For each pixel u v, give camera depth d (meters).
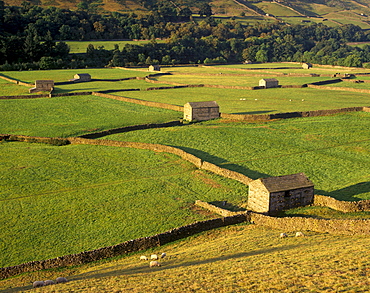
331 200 61.94
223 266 40.47
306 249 43.97
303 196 63.44
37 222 63.22
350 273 34.72
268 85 180.38
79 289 36.91
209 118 121.06
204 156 91.12
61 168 85.81
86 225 61.97
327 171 81.12
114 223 62.22
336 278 34.00
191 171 82.62
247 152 93.38
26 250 55.31
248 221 58.41
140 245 51.91
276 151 93.69
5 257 53.72
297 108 134.75
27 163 88.94
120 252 50.78
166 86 184.50
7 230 60.88
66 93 160.25
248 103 144.62
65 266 48.25
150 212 65.44
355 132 106.62
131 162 88.31
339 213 59.56
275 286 33.59
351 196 67.56
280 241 49.00
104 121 122.44
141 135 107.06
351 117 121.19
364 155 90.00
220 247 48.84
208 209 65.69
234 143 99.38
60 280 40.81
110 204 68.88
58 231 60.34
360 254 39.47
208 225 56.56
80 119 125.75
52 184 77.81
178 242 53.66
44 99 154.88
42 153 95.50
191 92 170.00
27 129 115.81
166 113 130.75
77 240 57.56
